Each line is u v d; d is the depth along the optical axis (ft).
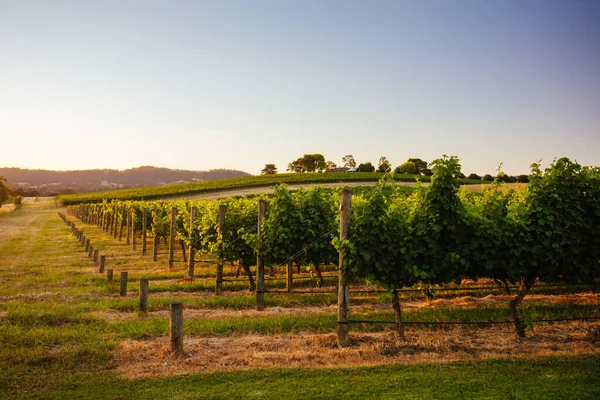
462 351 25.34
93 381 21.83
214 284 48.37
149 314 35.88
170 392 20.34
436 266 29.19
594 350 24.98
